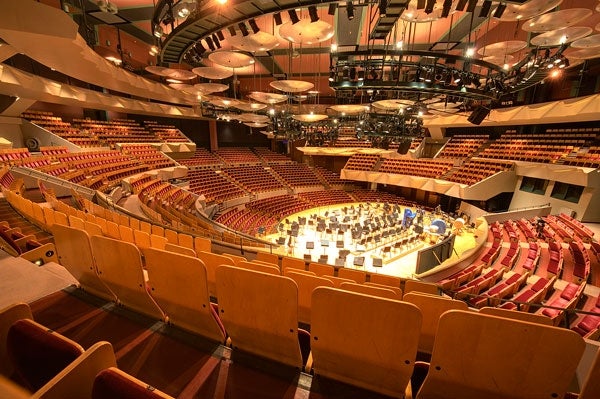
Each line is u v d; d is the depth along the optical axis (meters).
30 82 10.62
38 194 8.89
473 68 12.84
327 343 1.68
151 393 0.98
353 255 11.22
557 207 13.00
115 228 4.99
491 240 10.95
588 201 11.60
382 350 1.57
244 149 27.34
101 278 2.38
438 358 1.48
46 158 11.23
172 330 2.15
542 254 9.12
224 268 1.78
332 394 1.67
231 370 1.81
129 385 1.02
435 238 12.62
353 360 1.67
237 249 5.68
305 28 5.33
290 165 27.06
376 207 19.02
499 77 7.65
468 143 19.73
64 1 7.80
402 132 13.33
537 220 11.65
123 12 10.57
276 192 22.28
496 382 1.44
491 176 15.28
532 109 13.64
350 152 18.84
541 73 9.53
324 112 21.97
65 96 12.59
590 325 4.70
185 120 24.30
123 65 13.21
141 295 2.24
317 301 1.60
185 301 2.02
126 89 14.85
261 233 13.45
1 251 3.23
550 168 13.12
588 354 2.32
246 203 20.19
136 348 1.97
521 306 5.19
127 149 16.30
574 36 6.92
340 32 11.59
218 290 1.86
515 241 10.35
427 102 10.60
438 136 22.00
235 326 1.91
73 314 2.29
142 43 14.27
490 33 11.12
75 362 1.07
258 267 3.09
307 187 24.06
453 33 11.37
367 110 12.08
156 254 1.99
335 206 20.47
